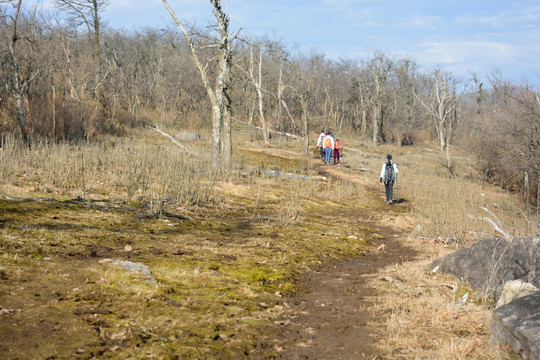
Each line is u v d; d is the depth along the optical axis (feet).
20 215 25.79
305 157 96.63
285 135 132.98
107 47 164.86
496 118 72.33
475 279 21.08
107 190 38.58
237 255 25.12
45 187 35.42
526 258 19.76
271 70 156.56
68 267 18.71
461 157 130.62
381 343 15.14
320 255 28.19
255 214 38.70
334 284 22.44
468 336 15.57
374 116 174.81
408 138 198.80
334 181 71.82
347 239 34.14
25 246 20.43
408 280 22.56
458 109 199.52
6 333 12.65
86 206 31.27
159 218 30.99
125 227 27.61
